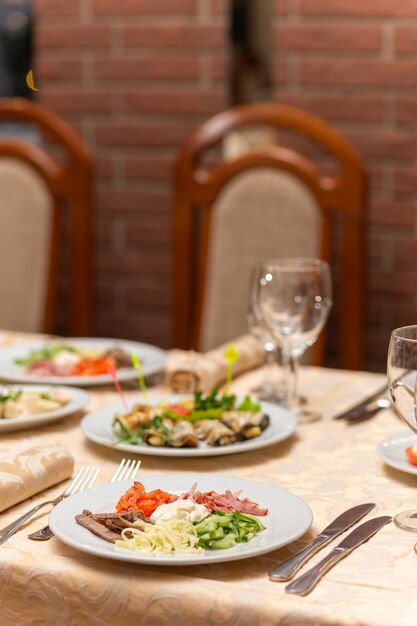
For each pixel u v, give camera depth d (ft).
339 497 3.51
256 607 2.62
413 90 8.73
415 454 3.71
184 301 8.11
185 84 9.48
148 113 9.64
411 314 9.04
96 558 2.93
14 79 10.25
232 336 7.69
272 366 5.39
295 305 4.43
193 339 7.79
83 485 3.55
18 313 8.29
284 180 7.57
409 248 8.96
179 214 7.93
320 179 7.50
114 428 4.07
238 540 2.92
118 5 9.55
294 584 2.69
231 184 7.73
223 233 7.72
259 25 9.29
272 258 7.59
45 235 8.25
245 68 9.39
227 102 9.44
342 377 5.38
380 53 8.77
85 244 8.30
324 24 8.87
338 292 9.14
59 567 2.88
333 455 4.01
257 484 3.39
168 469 3.84
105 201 9.90
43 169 8.25
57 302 10.15
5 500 3.32
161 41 9.48
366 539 3.07
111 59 9.67
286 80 9.06
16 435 4.29
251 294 4.62
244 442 4.02
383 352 9.17
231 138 9.31
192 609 2.69
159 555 2.80
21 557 2.95
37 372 5.24
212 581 2.74
